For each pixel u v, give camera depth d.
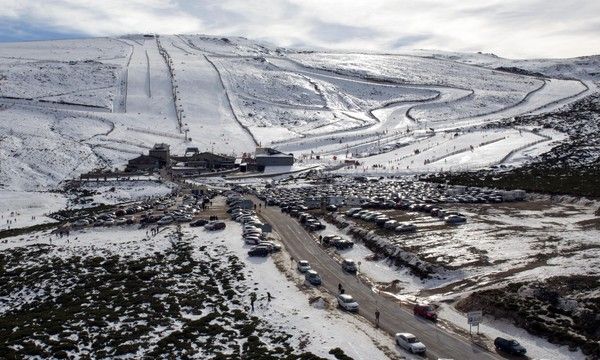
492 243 65.88
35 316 50.94
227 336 43.69
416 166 163.75
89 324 47.66
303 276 59.91
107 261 68.94
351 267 61.56
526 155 156.00
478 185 119.69
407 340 40.38
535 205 93.88
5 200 126.19
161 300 53.22
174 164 175.25
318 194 117.69
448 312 48.22
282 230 82.94
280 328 45.09
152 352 41.00
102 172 159.88
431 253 62.97
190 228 86.19
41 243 83.06
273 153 185.50
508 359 38.62
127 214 102.62
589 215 80.69
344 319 46.84
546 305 45.28
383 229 76.50
